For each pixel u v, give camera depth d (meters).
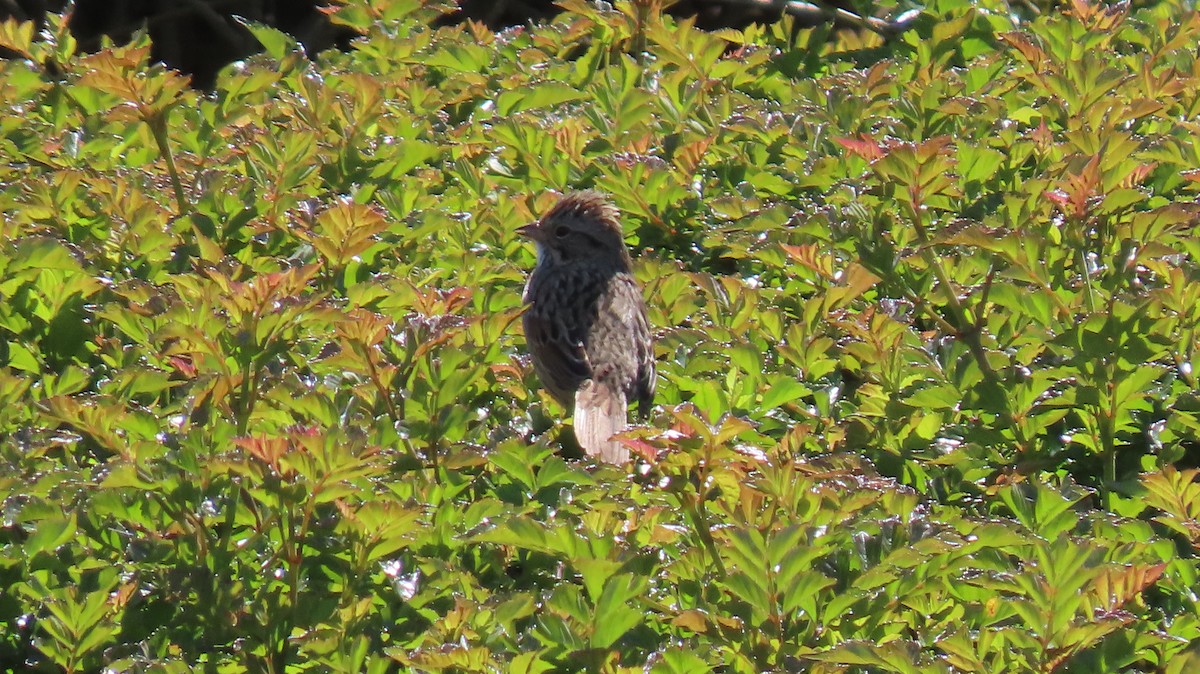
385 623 8.38
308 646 7.76
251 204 12.11
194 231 11.62
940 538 8.08
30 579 8.34
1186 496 8.41
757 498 8.02
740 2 19.52
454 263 11.86
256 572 8.49
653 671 7.45
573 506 8.95
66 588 8.03
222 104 13.74
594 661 7.56
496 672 7.47
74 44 14.48
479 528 8.29
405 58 14.95
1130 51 15.08
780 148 13.31
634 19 15.14
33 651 8.34
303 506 8.26
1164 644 8.05
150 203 11.62
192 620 8.36
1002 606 8.00
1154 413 10.12
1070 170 11.31
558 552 8.03
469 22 15.96
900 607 8.27
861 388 10.47
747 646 7.71
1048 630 7.40
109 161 13.02
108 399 9.07
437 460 9.25
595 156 13.42
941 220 12.03
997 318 10.66
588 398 10.95
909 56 15.69
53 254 10.59
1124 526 8.84
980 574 7.79
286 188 12.34
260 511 8.54
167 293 10.73
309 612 8.18
